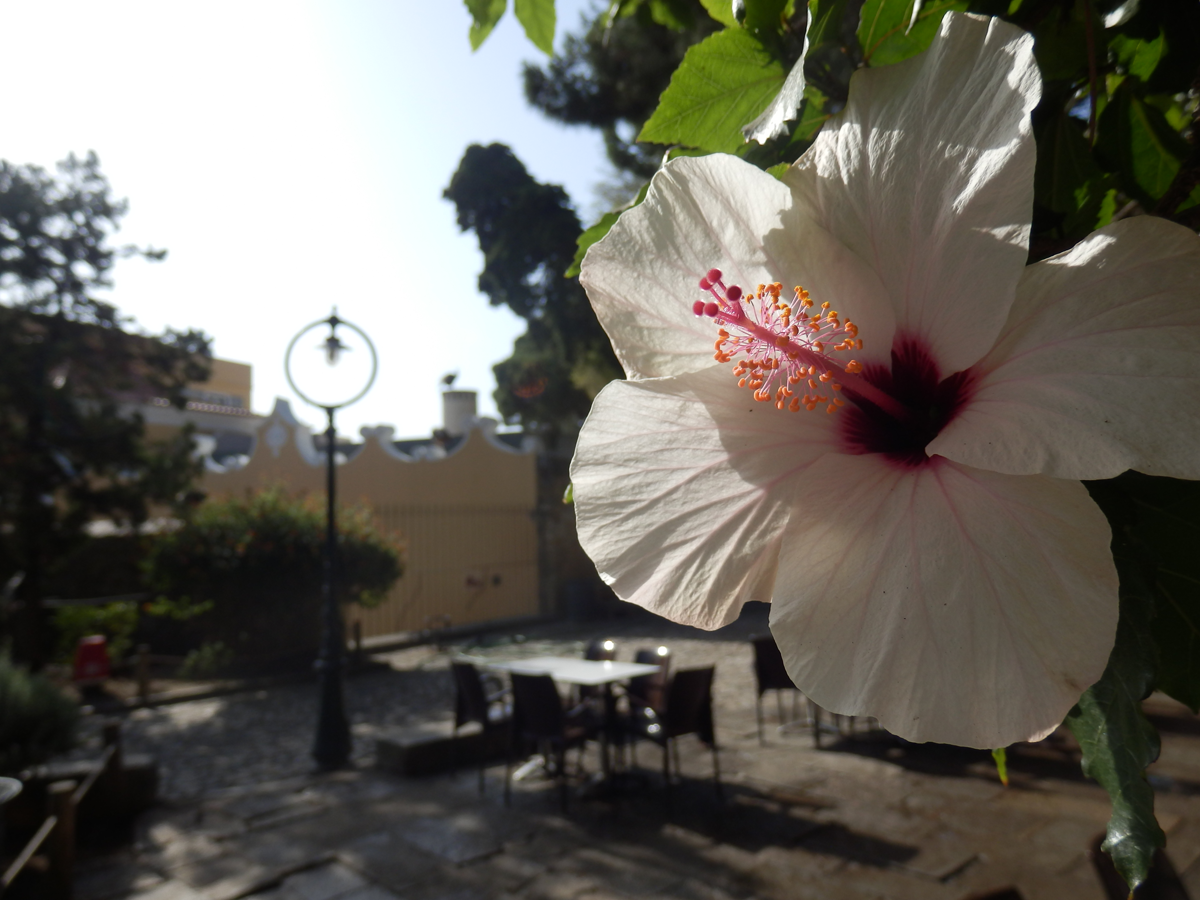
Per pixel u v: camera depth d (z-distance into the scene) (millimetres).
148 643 12812
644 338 630
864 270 574
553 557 16438
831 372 568
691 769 6734
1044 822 5160
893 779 6145
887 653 496
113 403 11125
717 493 595
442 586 15219
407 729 7391
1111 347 471
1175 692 591
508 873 4852
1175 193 656
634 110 9125
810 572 534
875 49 698
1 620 10438
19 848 5312
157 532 12281
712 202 610
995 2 718
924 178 543
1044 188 854
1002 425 492
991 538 490
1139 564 528
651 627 14594
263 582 11555
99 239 11055
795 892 4477
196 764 7289
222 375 26734
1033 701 458
